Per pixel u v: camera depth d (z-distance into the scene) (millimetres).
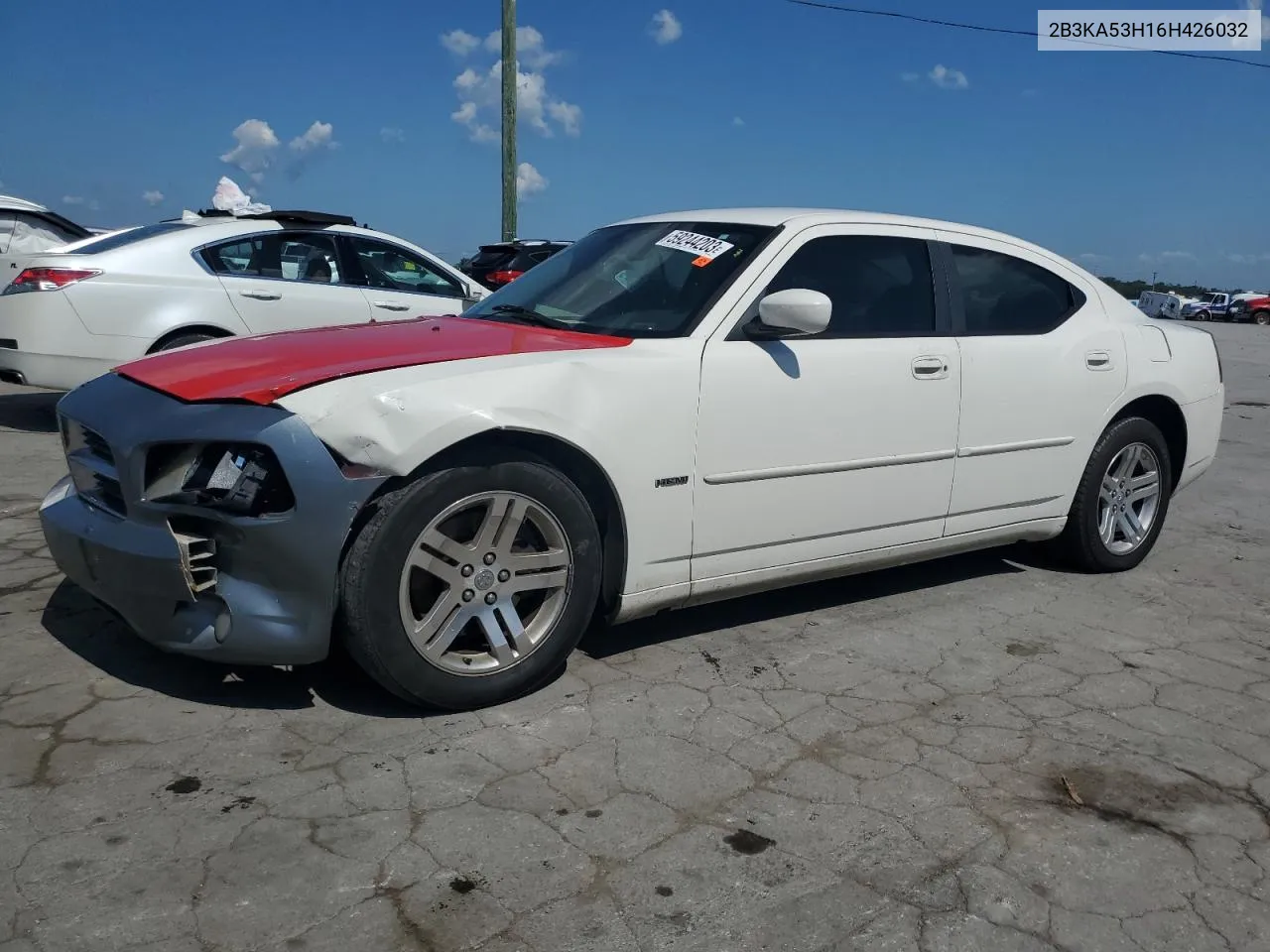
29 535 4672
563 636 3133
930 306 4008
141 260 6762
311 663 3049
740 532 3467
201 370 3031
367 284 7660
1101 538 4680
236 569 2773
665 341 3340
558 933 2092
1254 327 39469
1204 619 4195
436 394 2820
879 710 3191
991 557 4988
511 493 2949
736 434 3383
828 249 3809
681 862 2348
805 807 2604
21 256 6570
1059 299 4500
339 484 2699
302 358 3047
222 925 2066
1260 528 5875
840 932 2139
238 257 7133
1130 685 3479
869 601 4250
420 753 2783
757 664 3512
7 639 3434
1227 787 2811
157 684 3129
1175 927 2211
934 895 2275
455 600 2924
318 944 2025
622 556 3250
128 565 2801
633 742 2898
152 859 2268
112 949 1985
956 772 2824
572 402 3035
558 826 2463
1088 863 2428
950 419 3949
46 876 2195
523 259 12336
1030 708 3258
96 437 3061
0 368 6648
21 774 2596
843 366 3631
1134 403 4742
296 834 2381
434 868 2281
